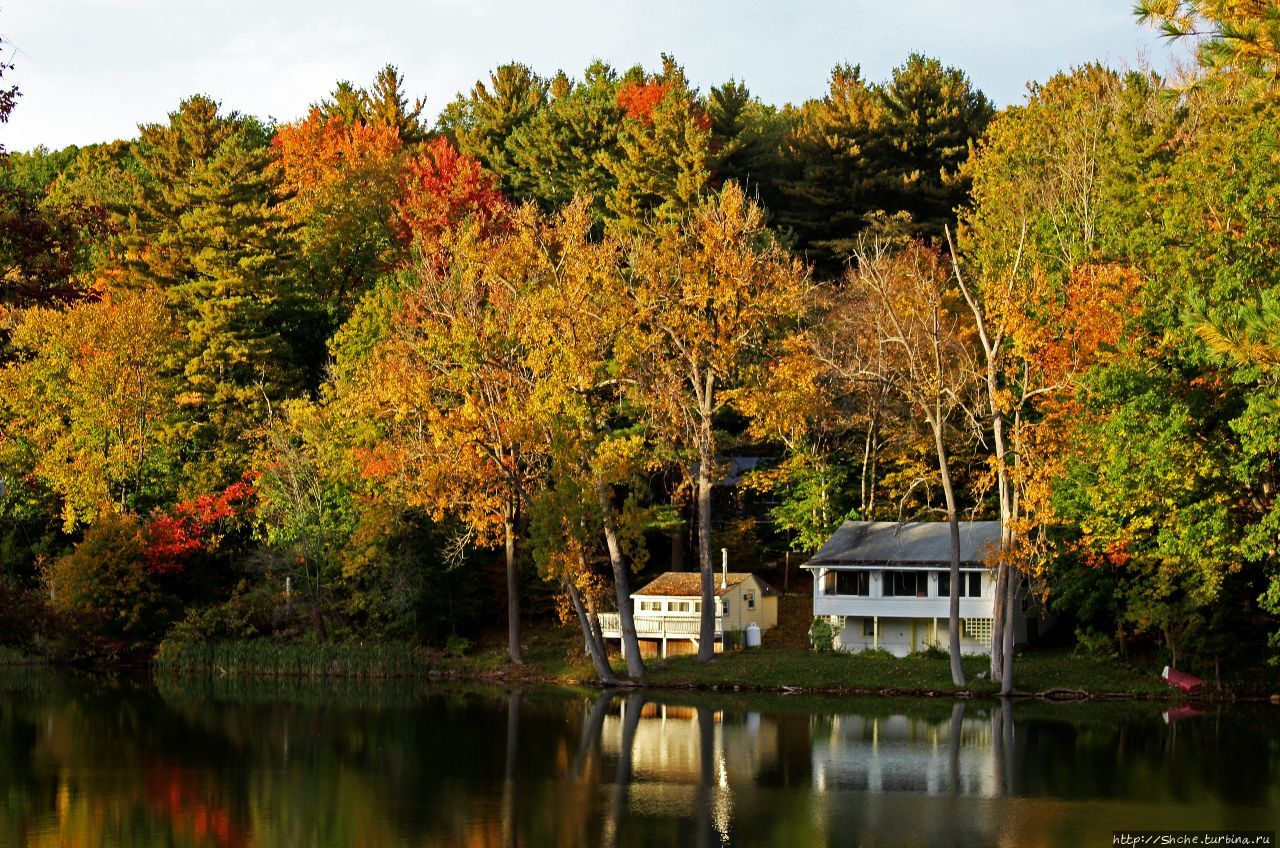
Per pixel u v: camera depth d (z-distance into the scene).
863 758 45.78
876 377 61.84
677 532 82.19
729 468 72.88
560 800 39.34
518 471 67.12
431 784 41.62
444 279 70.06
